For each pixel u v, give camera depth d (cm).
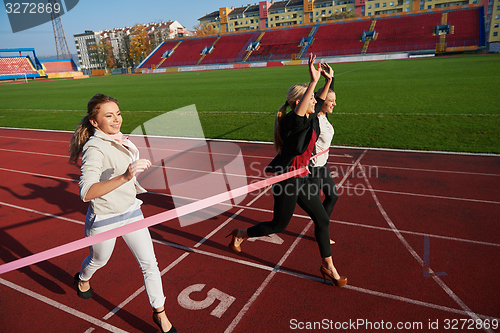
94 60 12888
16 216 525
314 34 6284
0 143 1081
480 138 802
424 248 374
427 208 472
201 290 321
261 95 1892
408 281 319
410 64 3503
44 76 6362
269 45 6391
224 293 315
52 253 192
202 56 6719
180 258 378
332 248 383
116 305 309
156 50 7506
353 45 5600
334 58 5219
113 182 194
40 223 498
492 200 485
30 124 1413
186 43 7425
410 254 363
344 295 305
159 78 4297
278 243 399
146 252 247
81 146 234
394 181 580
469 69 2509
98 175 209
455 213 452
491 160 654
